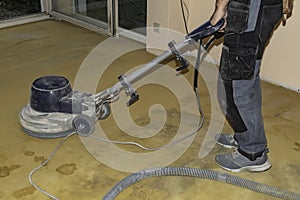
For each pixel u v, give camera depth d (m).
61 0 4.91
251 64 2.05
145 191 2.21
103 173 2.35
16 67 3.66
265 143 2.33
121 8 4.35
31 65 3.71
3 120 2.84
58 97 2.59
